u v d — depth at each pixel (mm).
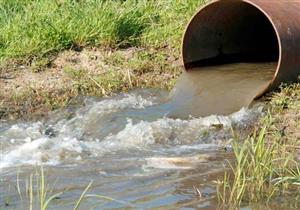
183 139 10875
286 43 11758
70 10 15141
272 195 8586
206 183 9070
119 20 14953
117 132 11297
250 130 10922
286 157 9758
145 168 9695
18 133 11430
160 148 10594
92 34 14547
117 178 9312
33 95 12891
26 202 8531
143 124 11242
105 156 10281
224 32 13648
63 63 13969
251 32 14117
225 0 12617
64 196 8688
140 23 15148
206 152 10336
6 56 14031
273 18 11906
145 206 8312
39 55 14078
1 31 14539
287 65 11758
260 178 8781
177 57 14203
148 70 13852
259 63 13375
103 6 15156
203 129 11016
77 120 11977
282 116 11164
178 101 12141
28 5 15383
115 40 14594
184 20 15141
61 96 12914
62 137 11289
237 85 12164
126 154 10352
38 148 10633
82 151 10508
